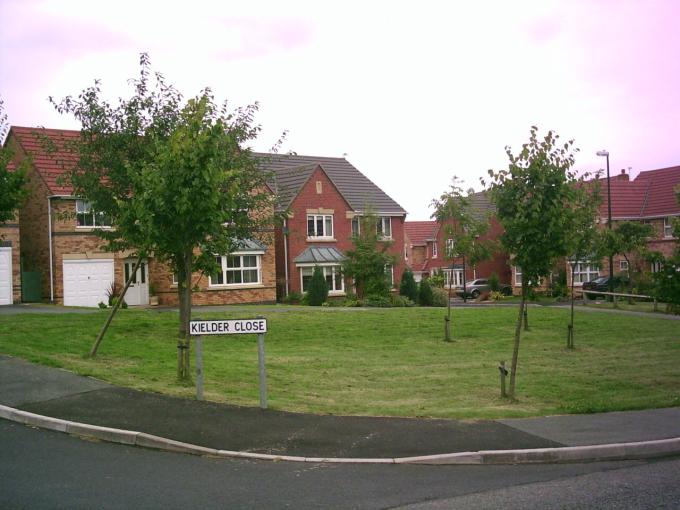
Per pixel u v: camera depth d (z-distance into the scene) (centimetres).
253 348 1783
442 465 836
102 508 641
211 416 993
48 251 3036
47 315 2042
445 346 1948
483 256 2223
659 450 901
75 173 1683
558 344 2053
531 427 991
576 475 795
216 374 1361
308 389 1292
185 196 1154
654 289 1543
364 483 747
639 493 717
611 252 3669
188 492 699
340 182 4572
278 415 1021
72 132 3222
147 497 678
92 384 1132
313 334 2058
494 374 1527
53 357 1364
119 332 1808
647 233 3988
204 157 1188
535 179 1220
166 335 1844
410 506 669
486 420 1034
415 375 1491
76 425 909
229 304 3525
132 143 1664
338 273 3931
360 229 4050
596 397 1279
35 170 3081
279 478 760
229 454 841
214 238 1274
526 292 1288
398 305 3706
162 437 884
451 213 2253
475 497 700
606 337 2212
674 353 1897
